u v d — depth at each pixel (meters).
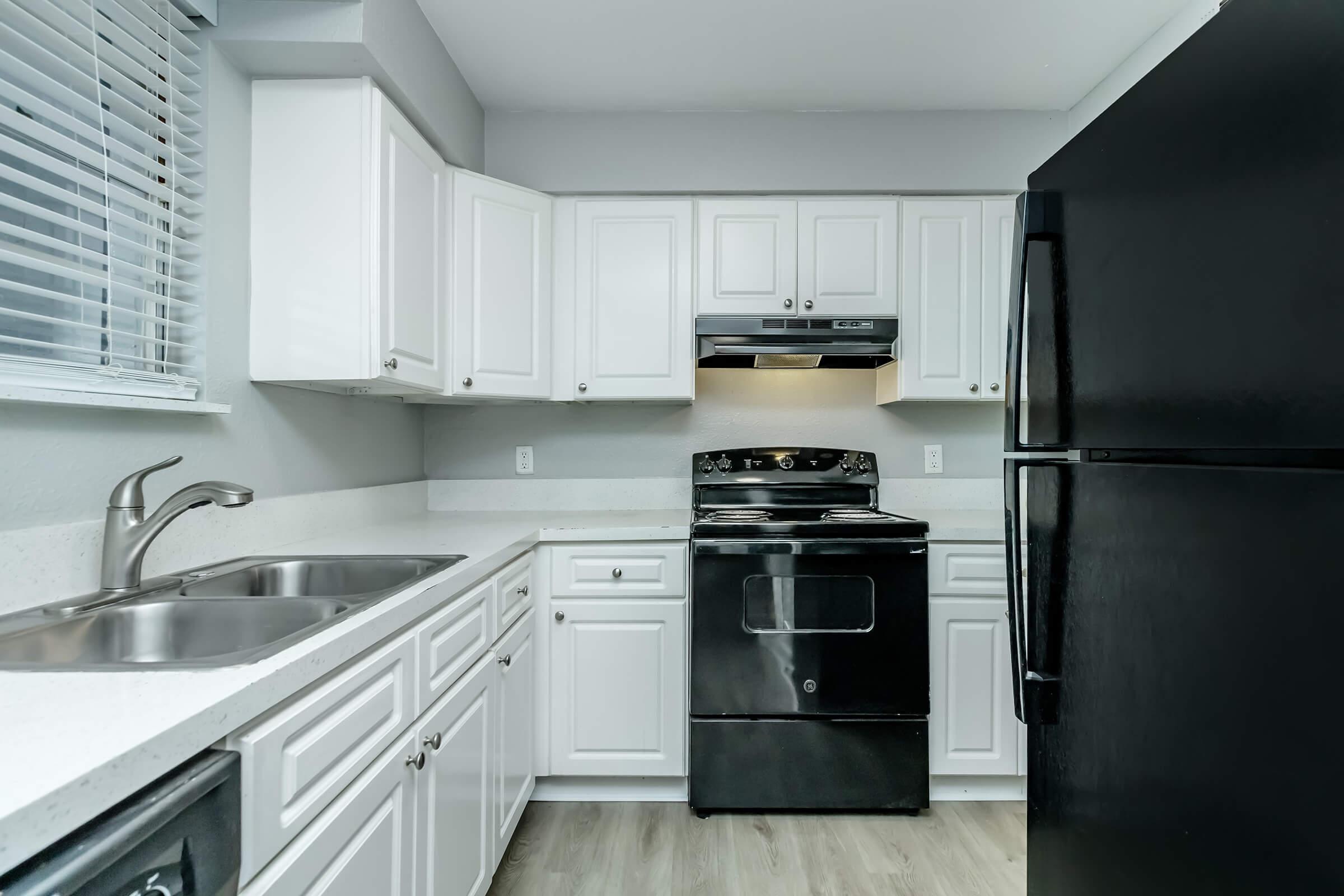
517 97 2.31
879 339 2.30
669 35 1.98
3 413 1.00
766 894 1.63
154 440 1.28
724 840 1.87
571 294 2.37
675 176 2.40
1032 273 0.86
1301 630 0.45
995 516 2.36
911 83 2.24
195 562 1.35
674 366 2.35
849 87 2.26
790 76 2.19
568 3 1.83
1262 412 0.49
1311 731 0.44
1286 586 0.46
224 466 1.47
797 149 2.40
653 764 2.04
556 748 2.04
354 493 2.00
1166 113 0.60
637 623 2.06
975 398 2.36
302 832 0.80
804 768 1.97
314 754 0.82
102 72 1.20
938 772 2.05
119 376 1.18
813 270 2.37
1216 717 0.53
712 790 1.97
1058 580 0.79
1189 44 0.57
